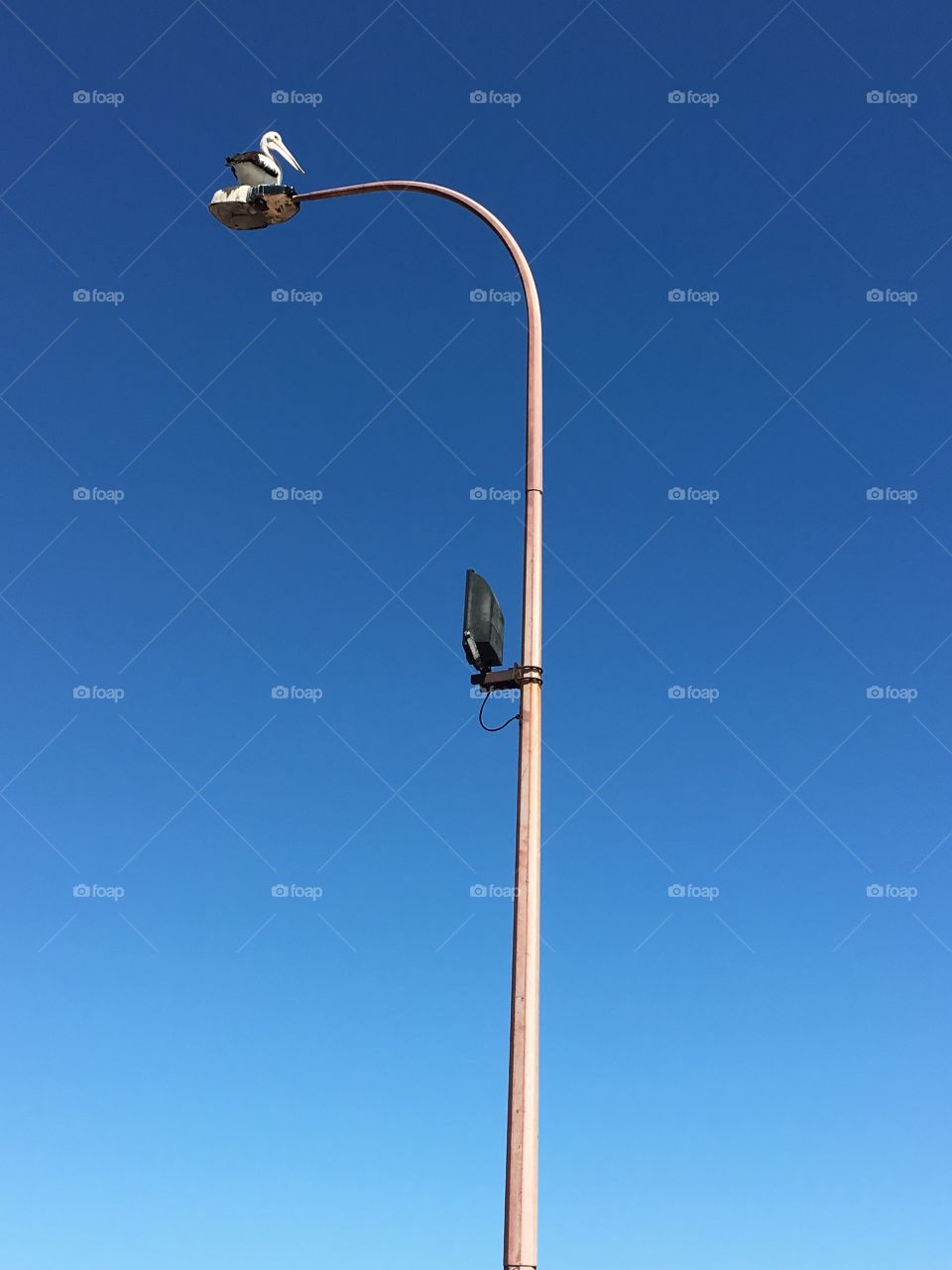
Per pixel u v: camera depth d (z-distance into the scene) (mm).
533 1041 7512
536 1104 7383
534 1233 7086
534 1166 7227
